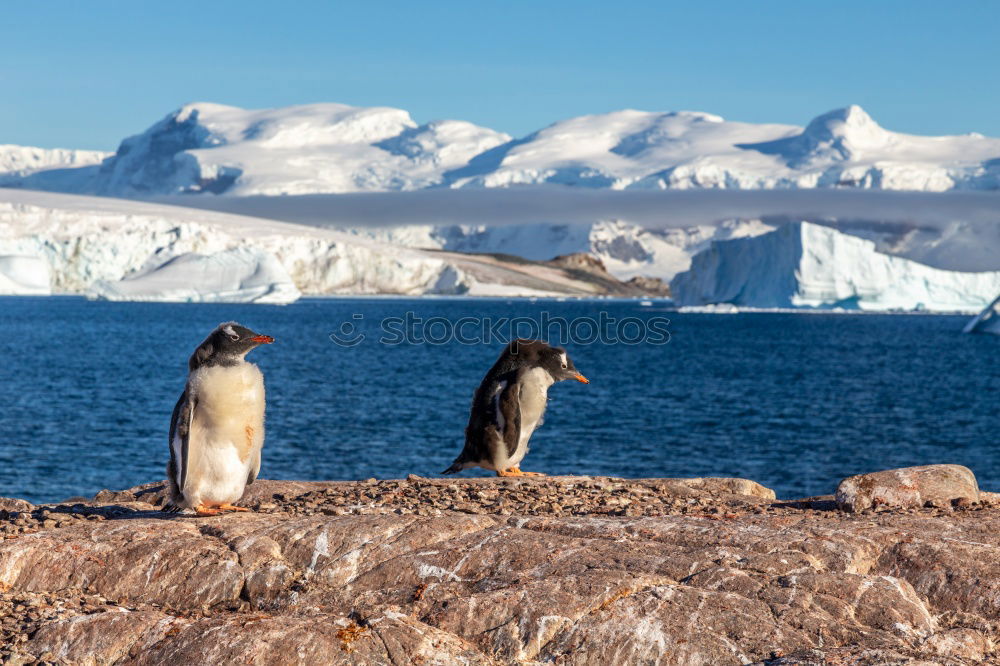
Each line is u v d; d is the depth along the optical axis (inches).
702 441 2493.8
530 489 682.8
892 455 2338.8
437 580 465.4
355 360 5315.0
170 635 416.8
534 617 418.6
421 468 2044.8
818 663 368.8
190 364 548.4
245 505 616.7
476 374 4446.4
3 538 526.6
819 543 475.2
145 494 760.3
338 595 463.8
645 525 518.0
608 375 4542.3
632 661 396.5
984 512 549.0
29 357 5059.1
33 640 424.2
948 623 423.5
